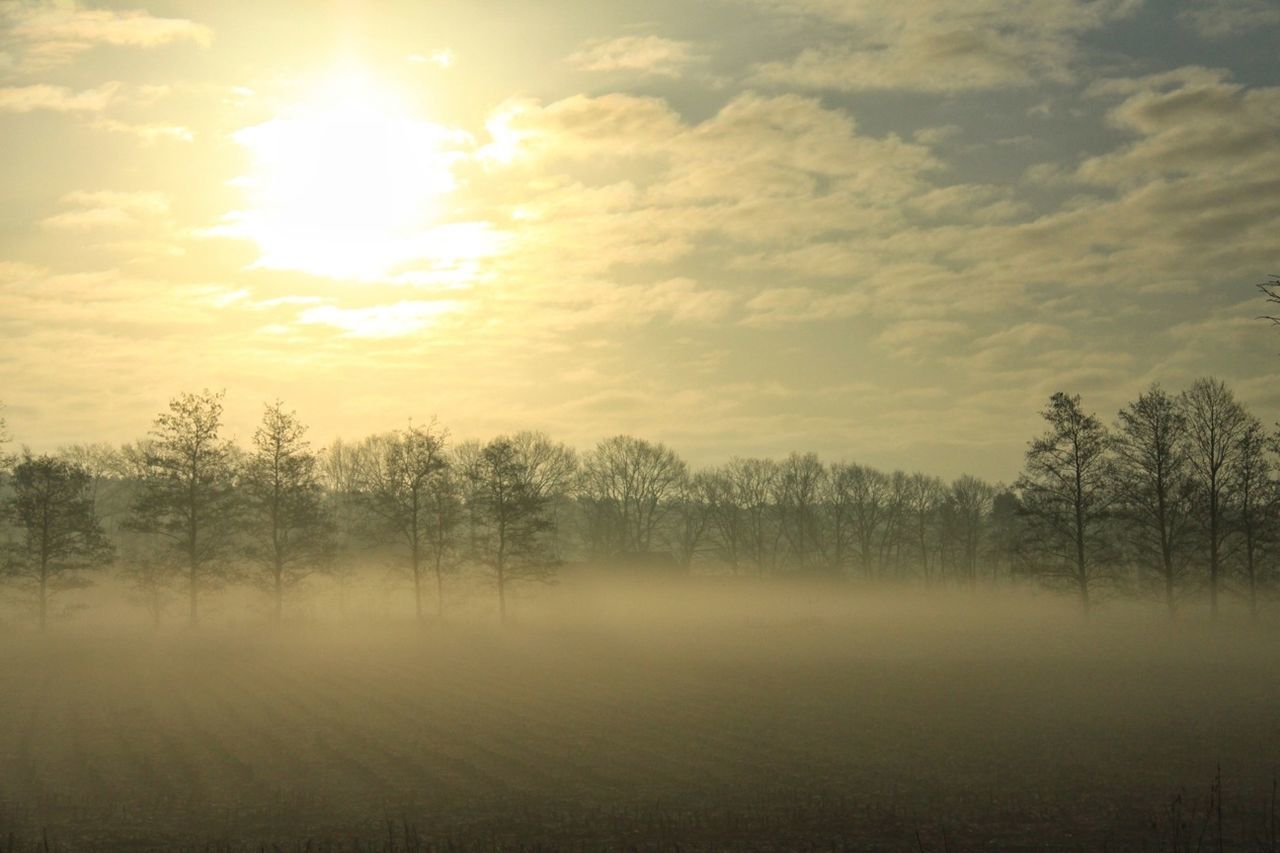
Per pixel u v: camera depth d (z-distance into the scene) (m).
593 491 124.75
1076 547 67.88
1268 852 20.17
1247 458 63.97
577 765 29.75
